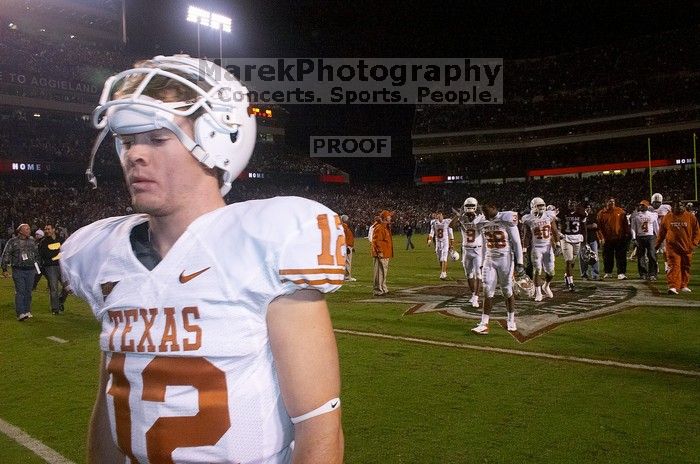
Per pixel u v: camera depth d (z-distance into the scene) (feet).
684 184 147.74
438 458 11.60
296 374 3.46
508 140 192.85
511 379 16.98
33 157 122.72
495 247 23.66
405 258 69.41
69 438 13.28
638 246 40.57
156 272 3.66
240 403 3.47
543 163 192.03
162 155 3.79
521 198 172.65
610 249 42.24
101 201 120.88
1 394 16.93
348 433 13.06
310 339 3.52
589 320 26.09
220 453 3.44
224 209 3.85
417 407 14.70
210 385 3.47
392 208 170.50
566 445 12.05
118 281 3.83
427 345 21.81
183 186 3.84
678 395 15.12
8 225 97.45
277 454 3.64
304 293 3.60
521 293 33.68
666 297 32.27
